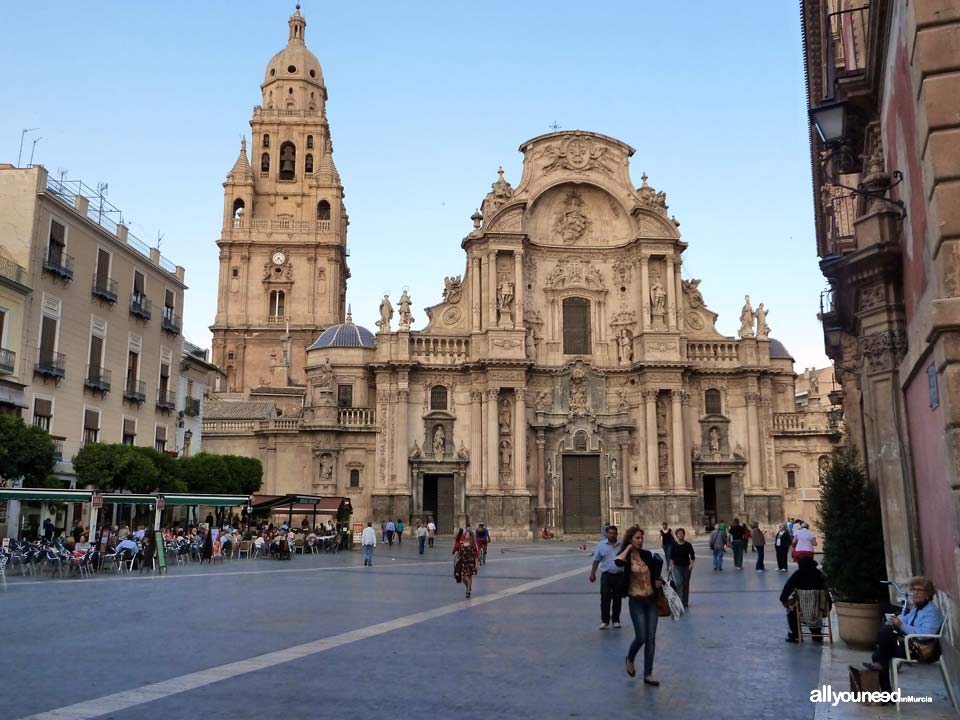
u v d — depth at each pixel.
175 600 24.25
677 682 13.24
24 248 43.47
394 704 11.67
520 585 30.17
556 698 12.09
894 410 16.75
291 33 121.06
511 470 68.62
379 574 34.66
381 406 69.62
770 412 72.19
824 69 24.67
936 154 11.49
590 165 74.81
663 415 70.38
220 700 11.83
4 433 35.19
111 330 50.47
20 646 16.25
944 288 11.32
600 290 73.69
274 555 45.03
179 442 58.47
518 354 69.31
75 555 31.78
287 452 69.88
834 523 17.05
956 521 11.16
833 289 23.70
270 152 114.31
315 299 108.12
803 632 17.20
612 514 69.62
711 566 39.75
